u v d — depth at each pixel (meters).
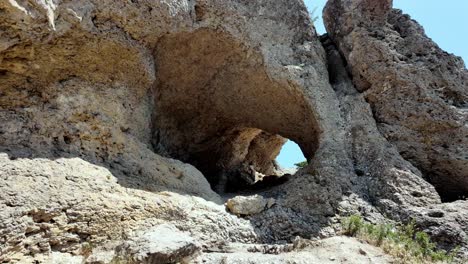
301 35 8.66
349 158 7.77
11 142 5.47
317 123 8.01
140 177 6.33
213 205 6.47
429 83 8.17
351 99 8.45
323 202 7.00
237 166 11.29
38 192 5.10
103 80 6.54
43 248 4.91
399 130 8.07
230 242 6.00
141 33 6.68
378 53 8.39
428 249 6.12
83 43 6.04
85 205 5.34
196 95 8.63
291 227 6.61
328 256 5.50
